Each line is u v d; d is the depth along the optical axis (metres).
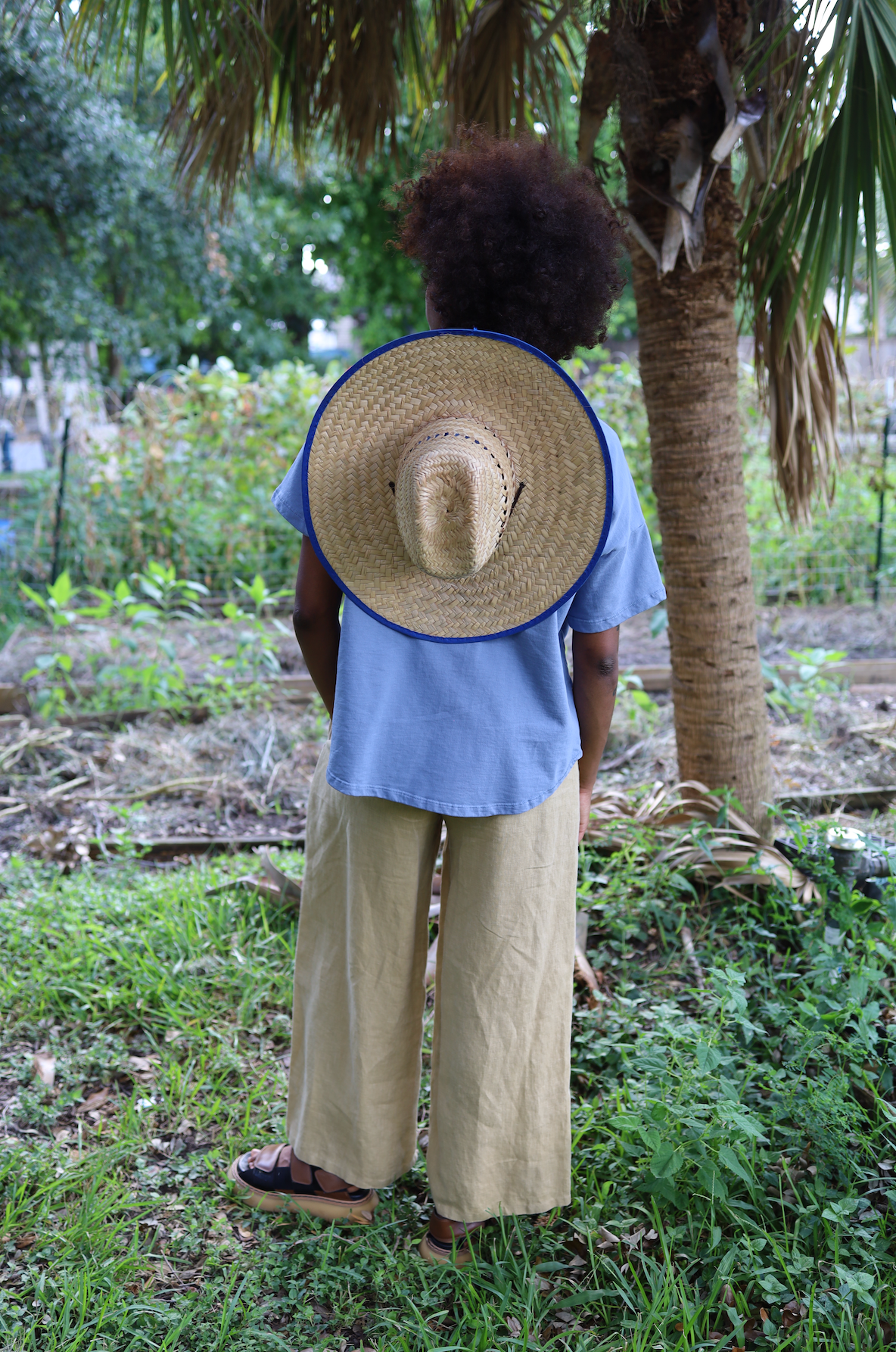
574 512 1.55
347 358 19.69
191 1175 2.12
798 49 2.61
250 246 13.41
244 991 2.70
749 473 7.11
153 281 12.77
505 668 1.62
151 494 6.96
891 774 4.01
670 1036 2.28
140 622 5.12
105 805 4.03
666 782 3.85
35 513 7.25
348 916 1.77
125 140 10.07
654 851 3.07
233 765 4.38
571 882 1.77
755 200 2.94
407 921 1.76
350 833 1.73
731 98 2.65
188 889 3.22
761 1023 2.46
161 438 7.03
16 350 14.13
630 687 5.14
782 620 6.36
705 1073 1.99
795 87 2.55
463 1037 1.74
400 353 1.53
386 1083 1.85
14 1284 1.84
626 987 2.61
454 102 3.38
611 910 2.86
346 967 1.82
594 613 1.65
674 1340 1.71
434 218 1.58
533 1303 1.76
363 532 1.59
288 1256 1.91
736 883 2.90
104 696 5.02
